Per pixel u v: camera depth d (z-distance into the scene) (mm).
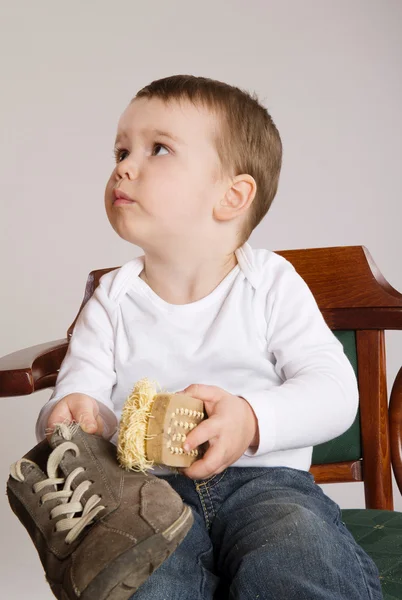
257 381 1046
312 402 942
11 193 2354
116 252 2379
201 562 896
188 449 818
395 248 2457
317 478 1371
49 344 1278
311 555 804
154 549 707
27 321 2363
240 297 1068
